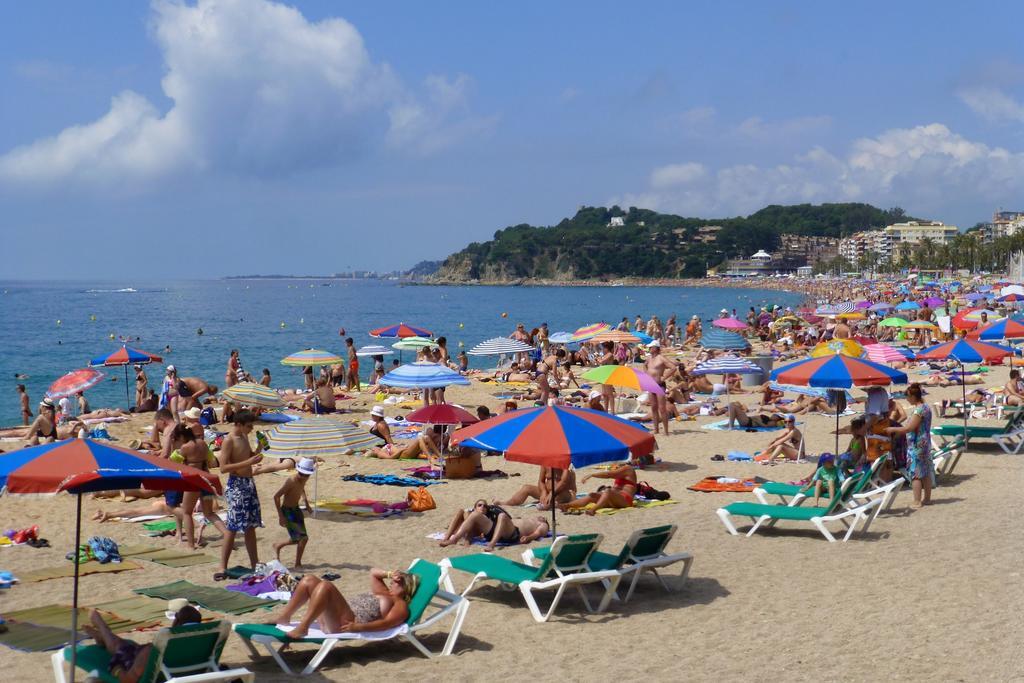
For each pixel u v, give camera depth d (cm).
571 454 873
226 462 984
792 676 704
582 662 758
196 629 646
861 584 952
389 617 777
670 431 2131
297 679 727
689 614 879
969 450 1783
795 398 2709
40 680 700
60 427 2045
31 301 16200
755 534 1185
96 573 1010
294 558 1082
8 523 1261
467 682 718
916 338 4412
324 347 5825
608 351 2347
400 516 1308
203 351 5494
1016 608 852
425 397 2598
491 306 13638
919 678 689
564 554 879
